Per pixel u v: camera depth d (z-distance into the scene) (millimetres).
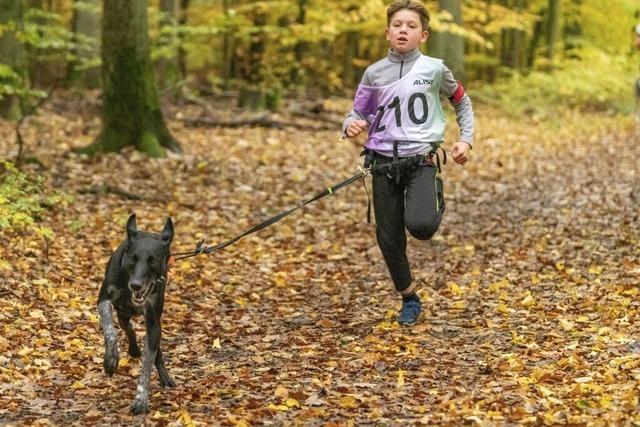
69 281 11000
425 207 8953
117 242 13031
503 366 7770
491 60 42344
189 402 7164
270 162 20000
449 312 10062
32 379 7699
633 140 25359
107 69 19266
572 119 30609
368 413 6742
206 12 35531
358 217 15742
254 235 14320
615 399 6656
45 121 23828
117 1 18891
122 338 9234
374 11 26047
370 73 9203
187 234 13930
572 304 9977
